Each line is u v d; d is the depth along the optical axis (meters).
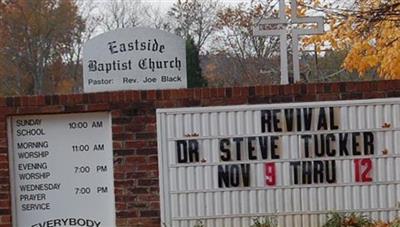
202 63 31.81
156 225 9.01
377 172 8.98
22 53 38.56
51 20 39.28
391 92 8.98
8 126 9.04
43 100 8.98
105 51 9.09
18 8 38.69
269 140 8.95
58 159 9.10
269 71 20.97
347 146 8.96
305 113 8.95
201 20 32.41
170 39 9.12
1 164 8.98
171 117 8.96
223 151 8.95
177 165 8.98
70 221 9.12
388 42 11.42
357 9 11.82
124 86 9.12
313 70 20.94
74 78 39.59
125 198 9.01
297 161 8.96
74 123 9.11
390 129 8.96
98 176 9.11
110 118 9.02
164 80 9.12
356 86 8.98
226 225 8.97
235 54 29.23
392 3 11.42
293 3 9.66
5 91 37.72
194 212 8.98
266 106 8.92
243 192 8.97
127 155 8.99
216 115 8.96
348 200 8.98
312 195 8.97
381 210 8.97
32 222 9.09
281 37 9.54
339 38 11.82
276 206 8.97
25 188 9.09
